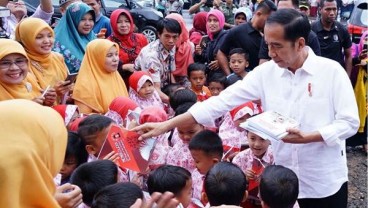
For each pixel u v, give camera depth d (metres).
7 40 3.17
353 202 4.18
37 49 3.64
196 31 6.72
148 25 10.21
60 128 1.46
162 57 4.48
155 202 1.55
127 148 2.44
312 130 2.34
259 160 2.88
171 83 4.62
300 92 2.34
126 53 4.93
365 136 5.30
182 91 3.93
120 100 3.49
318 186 2.41
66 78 3.76
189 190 2.38
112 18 4.91
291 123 2.25
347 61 5.18
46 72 3.72
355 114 2.27
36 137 1.36
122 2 10.43
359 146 5.61
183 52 4.88
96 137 2.74
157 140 2.81
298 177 2.43
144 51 4.44
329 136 2.23
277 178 2.17
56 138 1.43
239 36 4.74
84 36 4.52
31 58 3.66
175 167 2.40
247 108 3.30
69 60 4.28
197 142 2.73
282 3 4.44
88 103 3.72
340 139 2.28
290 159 2.43
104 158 2.38
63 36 4.34
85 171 2.23
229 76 4.48
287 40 2.17
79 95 3.73
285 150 2.44
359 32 7.11
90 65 3.83
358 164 5.07
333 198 2.44
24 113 1.37
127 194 1.92
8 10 4.11
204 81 4.61
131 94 4.06
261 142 2.83
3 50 3.11
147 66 4.39
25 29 3.64
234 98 2.58
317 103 2.32
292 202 2.18
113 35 4.98
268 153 2.88
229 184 2.23
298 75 2.34
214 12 5.62
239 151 3.28
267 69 2.46
